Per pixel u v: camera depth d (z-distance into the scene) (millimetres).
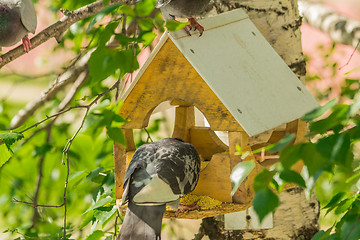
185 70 5770
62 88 9789
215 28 6090
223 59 5777
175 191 5332
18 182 9438
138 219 5281
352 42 9828
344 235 3830
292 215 6918
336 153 3316
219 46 5906
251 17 6922
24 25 7426
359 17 17828
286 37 7004
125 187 5398
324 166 3367
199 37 5871
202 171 5898
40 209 8992
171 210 5676
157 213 5281
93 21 4797
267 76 5871
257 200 3293
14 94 15812
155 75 5887
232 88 5551
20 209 9211
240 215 6836
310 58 11430
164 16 6539
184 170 5461
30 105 9930
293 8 7078
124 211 5824
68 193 8320
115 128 4812
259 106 5539
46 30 6809
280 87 5840
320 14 10578
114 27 5070
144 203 5277
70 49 11086
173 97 5879
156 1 6355
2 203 8891
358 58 14680
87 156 10133
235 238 6887
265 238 6840
